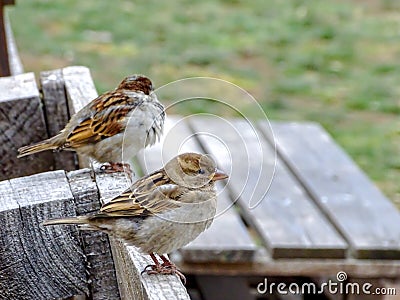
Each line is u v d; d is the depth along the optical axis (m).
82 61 19.02
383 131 16.30
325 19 22.81
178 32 21.39
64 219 4.48
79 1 23.44
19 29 20.89
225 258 8.51
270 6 23.92
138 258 4.68
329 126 16.45
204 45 20.55
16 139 6.26
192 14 22.98
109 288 4.88
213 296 9.60
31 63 18.69
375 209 9.61
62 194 4.61
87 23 21.58
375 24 22.64
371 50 20.73
